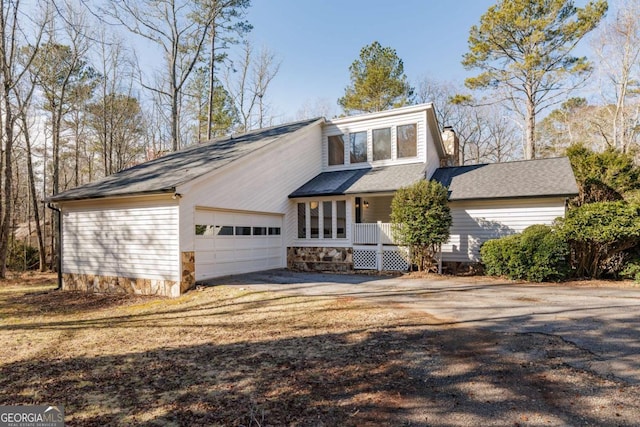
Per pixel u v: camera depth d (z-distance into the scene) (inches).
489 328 220.4
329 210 545.0
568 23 794.2
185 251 390.9
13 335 250.1
